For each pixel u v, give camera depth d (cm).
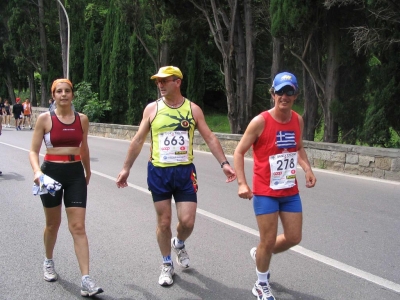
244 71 1778
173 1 1800
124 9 2202
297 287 425
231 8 1683
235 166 382
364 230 601
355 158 1005
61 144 408
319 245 541
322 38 1387
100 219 662
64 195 412
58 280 444
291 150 378
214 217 670
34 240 568
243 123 1798
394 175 931
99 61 3133
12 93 4362
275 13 1282
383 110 1190
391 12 1099
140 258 504
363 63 1322
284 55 1661
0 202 770
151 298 405
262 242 380
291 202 383
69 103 411
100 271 467
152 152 419
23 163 1215
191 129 417
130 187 895
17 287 429
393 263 484
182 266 468
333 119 1341
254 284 434
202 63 2870
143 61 2617
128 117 2652
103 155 1414
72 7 3159
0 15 3894
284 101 364
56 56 3628
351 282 436
